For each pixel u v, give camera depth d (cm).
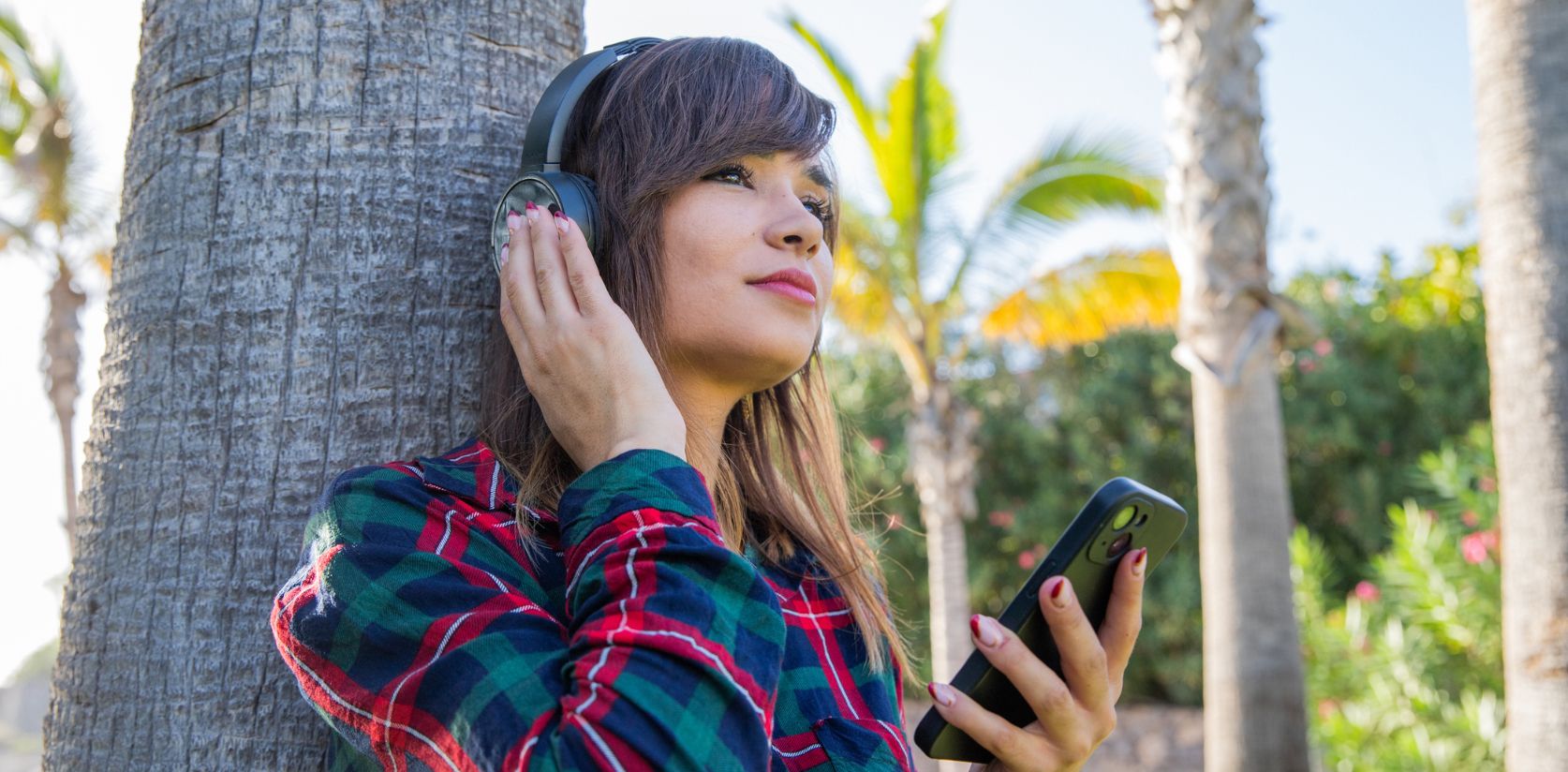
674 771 74
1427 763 471
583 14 147
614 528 85
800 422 132
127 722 114
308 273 120
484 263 127
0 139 954
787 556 120
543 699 78
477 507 95
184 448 117
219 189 121
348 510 90
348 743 95
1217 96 485
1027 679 96
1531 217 276
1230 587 479
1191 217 491
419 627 83
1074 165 608
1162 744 851
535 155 113
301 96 122
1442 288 977
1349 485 945
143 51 130
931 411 673
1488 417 923
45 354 1007
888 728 106
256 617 114
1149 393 999
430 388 122
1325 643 583
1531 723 270
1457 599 512
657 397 94
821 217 118
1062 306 663
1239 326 480
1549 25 277
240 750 112
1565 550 265
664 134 106
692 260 104
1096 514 100
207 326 119
